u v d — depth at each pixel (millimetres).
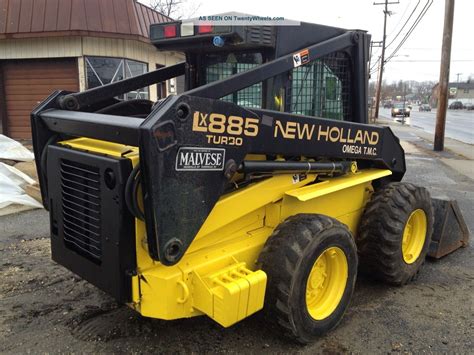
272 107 3055
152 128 2186
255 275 2715
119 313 3479
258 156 2988
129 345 3062
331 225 3066
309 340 3043
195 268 2650
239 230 3027
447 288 4059
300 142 3037
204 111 2406
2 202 6230
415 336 3256
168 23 3041
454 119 42844
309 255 2898
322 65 3438
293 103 3252
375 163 3928
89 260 2773
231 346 3064
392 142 3979
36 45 12688
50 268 4324
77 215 2834
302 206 3336
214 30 2838
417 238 4156
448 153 15055
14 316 3434
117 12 12539
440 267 4555
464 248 5109
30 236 5262
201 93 2541
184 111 2316
